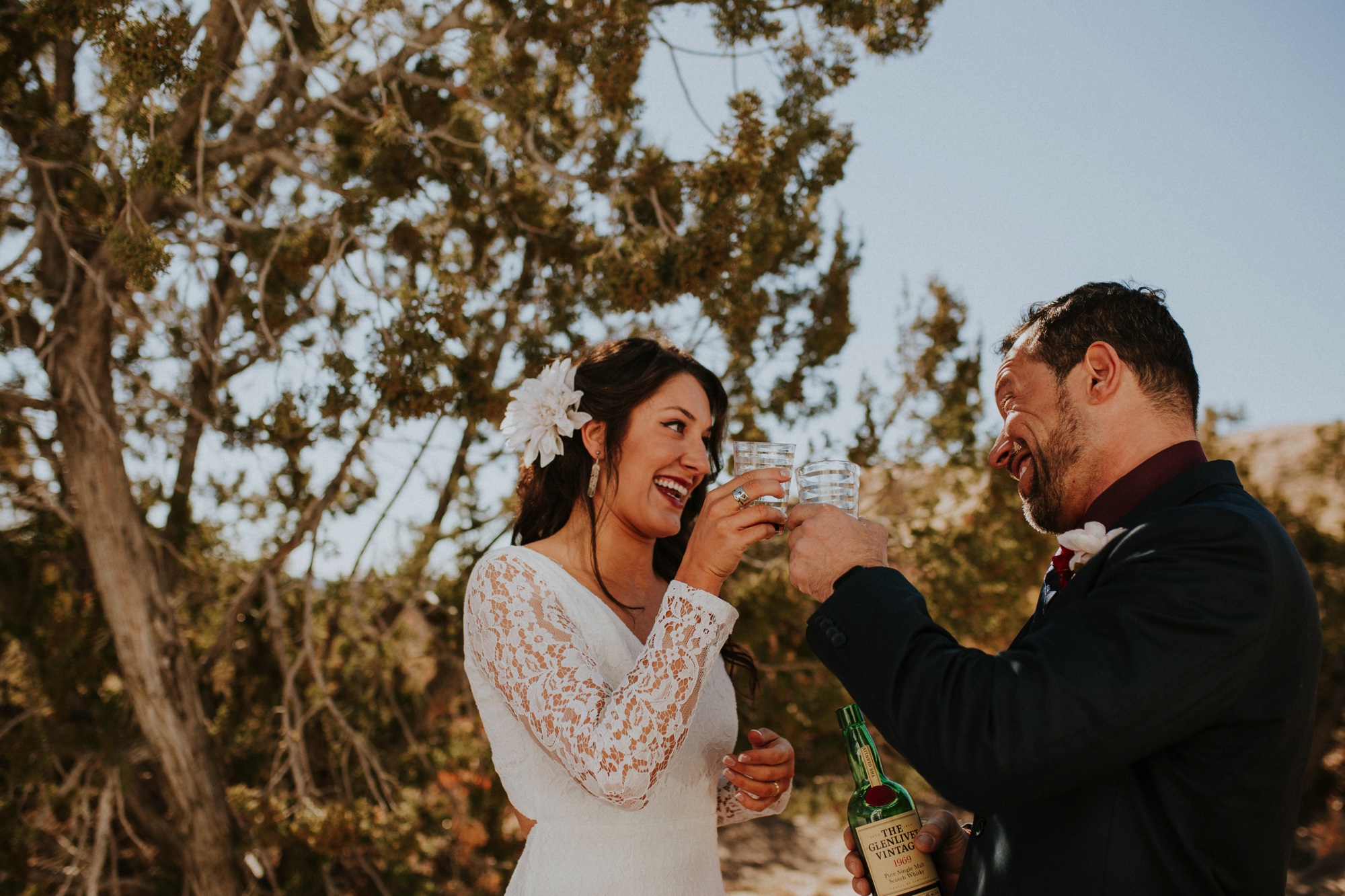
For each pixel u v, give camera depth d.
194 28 5.96
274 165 9.03
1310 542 14.31
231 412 8.45
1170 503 1.37
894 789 1.68
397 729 9.76
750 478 1.57
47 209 7.78
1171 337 1.45
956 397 9.01
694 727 1.95
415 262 7.51
